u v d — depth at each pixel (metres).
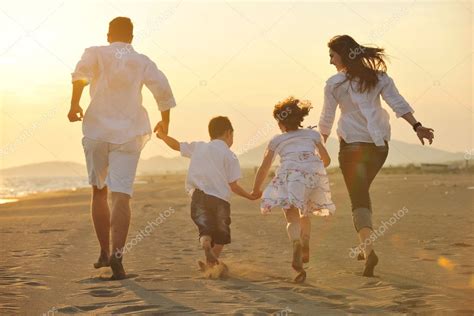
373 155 7.61
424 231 11.90
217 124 7.91
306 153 7.53
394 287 6.21
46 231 13.84
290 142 7.62
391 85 7.64
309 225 7.84
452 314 4.95
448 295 5.72
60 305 5.45
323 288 6.27
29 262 8.48
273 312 5.07
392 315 4.94
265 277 7.09
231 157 7.77
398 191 29.84
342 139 7.70
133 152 7.42
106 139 7.39
